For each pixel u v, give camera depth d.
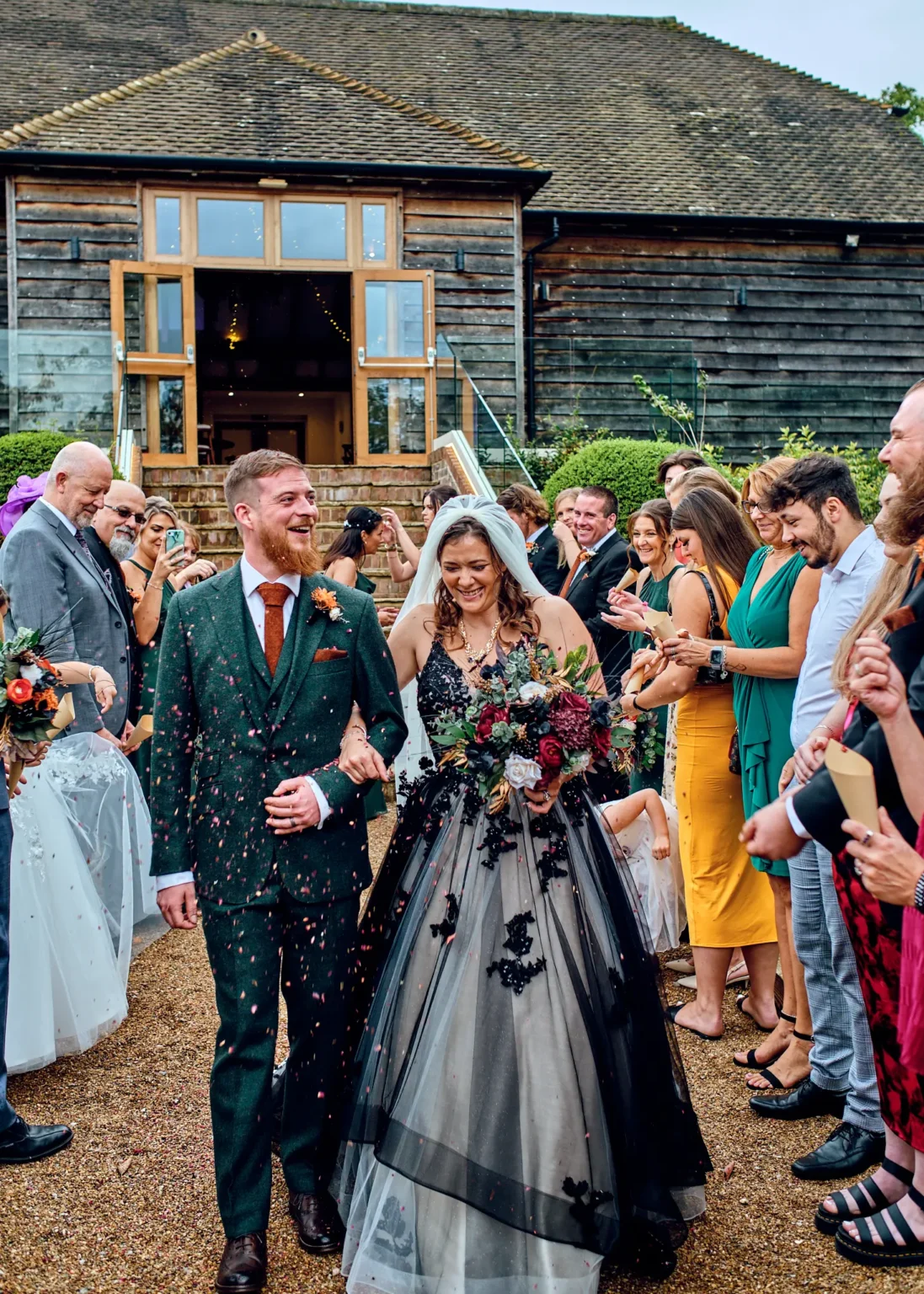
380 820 6.96
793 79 20.16
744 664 3.62
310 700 2.88
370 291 13.34
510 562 3.03
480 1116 2.45
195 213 13.43
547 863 2.71
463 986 2.60
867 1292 2.54
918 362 16.58
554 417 14.87
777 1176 3.06
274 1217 2.94
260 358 20.91
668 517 5.02
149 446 12.64
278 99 14.75
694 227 15.78
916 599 2.54
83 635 4.73
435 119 14.88
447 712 2.89
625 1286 2.59
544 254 15.59
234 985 2.75
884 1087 2.66
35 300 13.24
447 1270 2.42
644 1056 2.67
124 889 4.44
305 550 2.92
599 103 18.45
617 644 5.61
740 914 3.98
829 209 16.25
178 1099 3.66
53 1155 3.32
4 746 3.35
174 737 2.88
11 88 15.66
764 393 15.68
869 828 2.21
